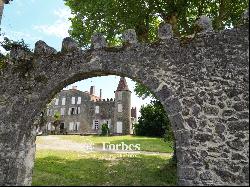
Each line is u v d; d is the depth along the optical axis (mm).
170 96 8164
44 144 24094
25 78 10344
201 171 7402
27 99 10031
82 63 9562
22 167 9359
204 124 7680
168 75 8359
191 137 7707
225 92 7688
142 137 33969
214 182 7230
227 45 7949
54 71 9961
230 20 13742
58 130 54906
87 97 55938
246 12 8016
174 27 13219
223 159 7309
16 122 9867
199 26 8477
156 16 14586
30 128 9734
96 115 53812
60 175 10188
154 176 9867
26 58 10633
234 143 7312
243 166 7098
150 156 16625
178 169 7641
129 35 9227
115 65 9047
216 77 7863
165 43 8688
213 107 7715
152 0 13102
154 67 8578
